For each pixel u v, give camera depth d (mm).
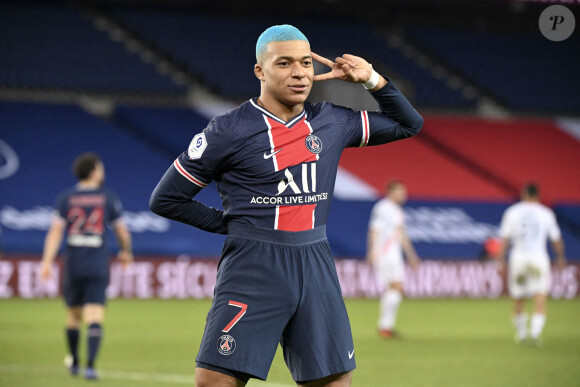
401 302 68250
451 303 67812
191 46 94562
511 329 49750
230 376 14055
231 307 14109
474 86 100188
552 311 62281
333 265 14750
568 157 93625
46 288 65375
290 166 14195
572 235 84312
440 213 83625
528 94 100000
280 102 14273
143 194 78875
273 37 14055
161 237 74812
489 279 74125
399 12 101750
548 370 33188
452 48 103375
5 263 64688
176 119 87438
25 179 77750
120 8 97250
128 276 67000
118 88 87562
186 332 45812
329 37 98875
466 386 29141
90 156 31344
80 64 88500
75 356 30969
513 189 89125
